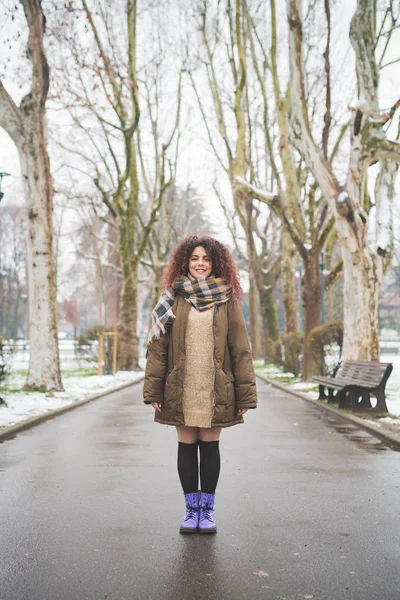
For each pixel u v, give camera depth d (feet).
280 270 120.06
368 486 19.77
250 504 17.43
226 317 14.61
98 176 102.22
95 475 21.50
